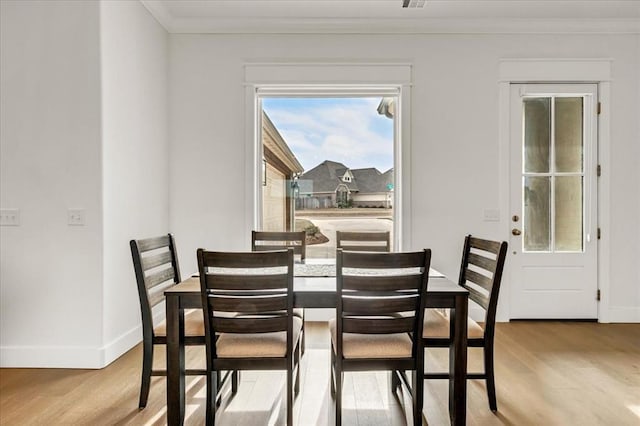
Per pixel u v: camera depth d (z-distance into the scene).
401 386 2.27
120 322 2.81
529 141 3.66
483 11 3.37
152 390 2.26
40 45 2.59
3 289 2.61
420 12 3.38
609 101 3.60
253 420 1.97
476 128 3.61
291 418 1.78
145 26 3.19
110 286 2.69
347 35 3.59
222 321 1.76
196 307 1.85
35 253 2.60
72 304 2.59
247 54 3.60
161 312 3.36
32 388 2.29
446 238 3.62
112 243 2.71
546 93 3.62
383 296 1.84
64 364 2.58
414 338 1.77
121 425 1.90
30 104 2.59
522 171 3.64
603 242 3.61
